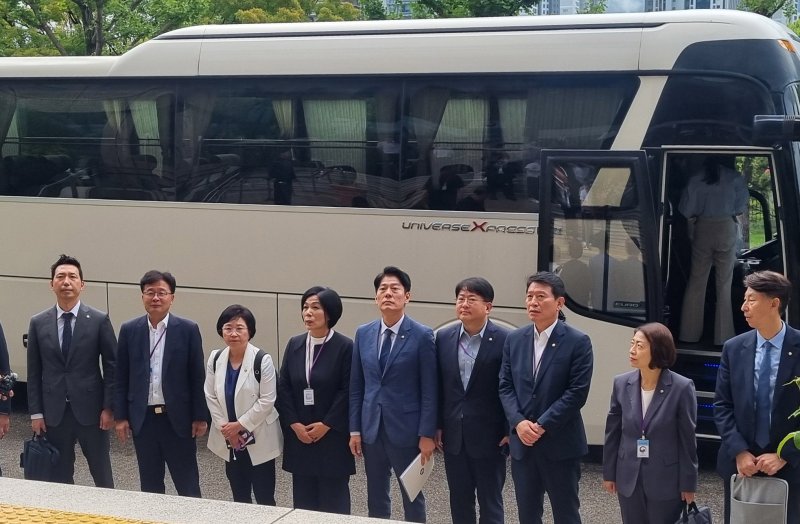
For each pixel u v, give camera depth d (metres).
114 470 9.05
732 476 6.05
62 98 10.70
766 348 6.21
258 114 9.89
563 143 8.90
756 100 8.38
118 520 5.63
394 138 9.39
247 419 6.92
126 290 10.45
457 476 6.85
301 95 9.71
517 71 8.96
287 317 9.83
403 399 6.81
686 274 9.12
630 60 8.67
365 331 6.96
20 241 10.88
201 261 10.12
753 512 5.82
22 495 6.12
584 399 6.39
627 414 5.99
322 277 9.66
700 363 9.00
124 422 7.50
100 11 23.19
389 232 9.41
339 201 9.61
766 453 6.07
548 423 6.33
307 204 9.72
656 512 5.91
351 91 9.53
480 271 9.15
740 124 8.41
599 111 8.79
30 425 10.57
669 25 8.69
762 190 8.84
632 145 8.68
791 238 8.35
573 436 6.44
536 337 6.57
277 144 9.82
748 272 9.01
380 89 9.43
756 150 8.40
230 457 7.05
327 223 9.62
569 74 8.82
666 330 5.91
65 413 7.70
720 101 8.47
